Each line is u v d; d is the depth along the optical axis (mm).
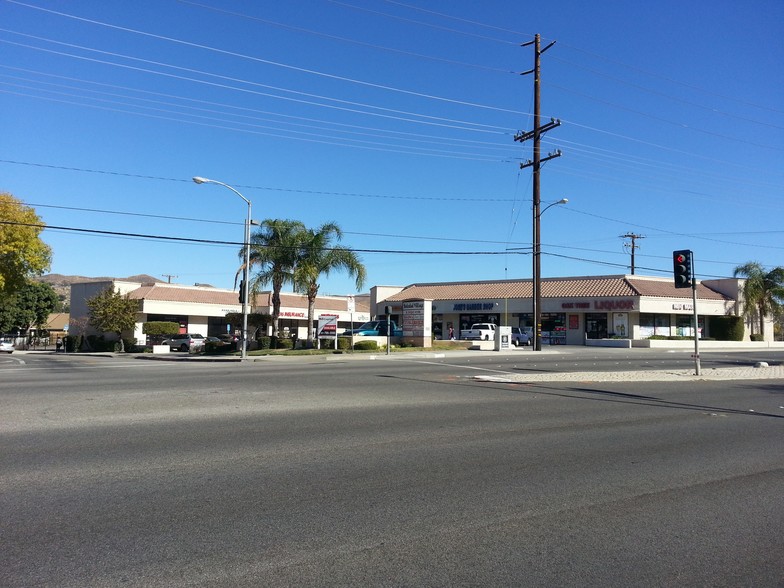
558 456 8219
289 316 64188
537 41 35938
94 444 8734
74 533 5121
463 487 6629
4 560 4555
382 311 63250
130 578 4277
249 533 5160
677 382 19297
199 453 8188
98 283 54719
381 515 5664
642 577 4395
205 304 58125
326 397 14398
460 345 41719
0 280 46156
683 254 21375
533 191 37438
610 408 13102
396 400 13992
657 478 7121
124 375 20891
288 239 36812
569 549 4902
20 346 65625
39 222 47812
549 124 35750
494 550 4855
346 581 4258
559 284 55969
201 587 4152
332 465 7570
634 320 50219
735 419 11734
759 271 54250
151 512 5680
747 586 4285
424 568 4492
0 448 8422
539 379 19641
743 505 6121
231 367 25422
